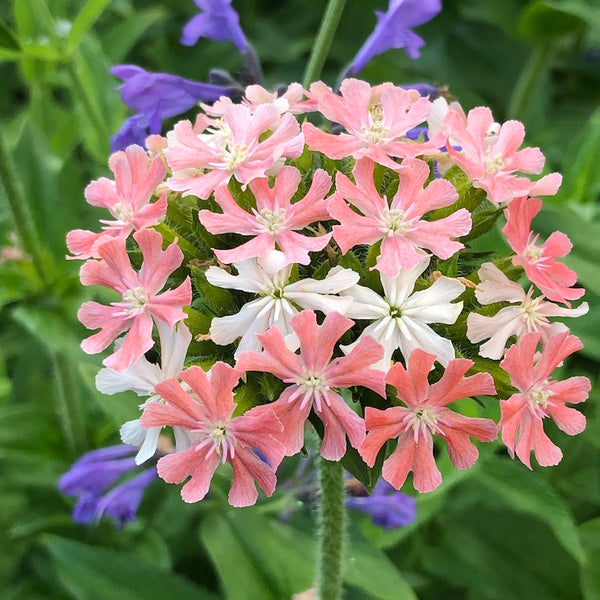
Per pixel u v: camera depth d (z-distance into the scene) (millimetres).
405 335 342
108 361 345
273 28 729
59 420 475
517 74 695
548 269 357
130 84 403
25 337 591
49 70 524
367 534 450
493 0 632
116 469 433
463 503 470
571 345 350
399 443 343
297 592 420
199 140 357
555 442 466
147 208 357
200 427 341
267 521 430
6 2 745
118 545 471
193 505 474
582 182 466
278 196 347
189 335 345
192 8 725
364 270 351
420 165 346
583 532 448
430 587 476
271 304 342
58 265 460
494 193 353
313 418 349
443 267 353
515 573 457
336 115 356
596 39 607
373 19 688
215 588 473
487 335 348
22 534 468
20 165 467
